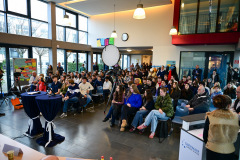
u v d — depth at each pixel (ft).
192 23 25.30
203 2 24.35
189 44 25.98
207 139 6.11
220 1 23.48
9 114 15.83
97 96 21.18
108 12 32.30
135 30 31.32
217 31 24.02
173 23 26.17
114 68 15.10
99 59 40.78
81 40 35.32
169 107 11.37
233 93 16.05
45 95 11.34
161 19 28.96
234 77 22.41
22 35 22.71
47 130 10.51
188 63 27.78
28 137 11.30
